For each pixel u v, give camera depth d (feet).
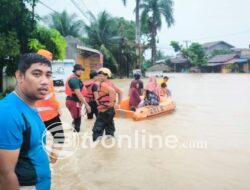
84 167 20.57
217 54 260.62
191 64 244.01
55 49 61.57
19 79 8.34
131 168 20.70
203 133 30.73
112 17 138.31
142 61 150.92
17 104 8.07
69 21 143.02
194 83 105.19
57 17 140.97
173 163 21.79
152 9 168.14
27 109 8.23
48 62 8.50
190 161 22.26
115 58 140.26
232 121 37.01
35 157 8.32
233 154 23.99
